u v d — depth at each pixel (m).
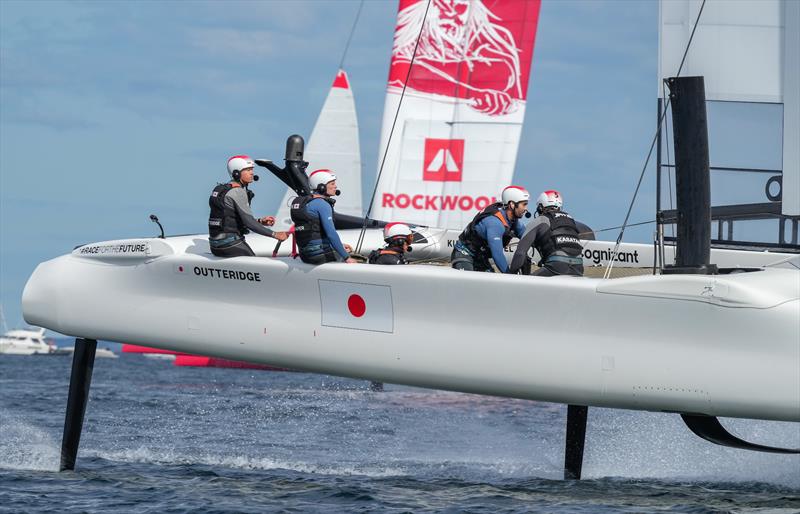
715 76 27.42
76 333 32.22
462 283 26.52
